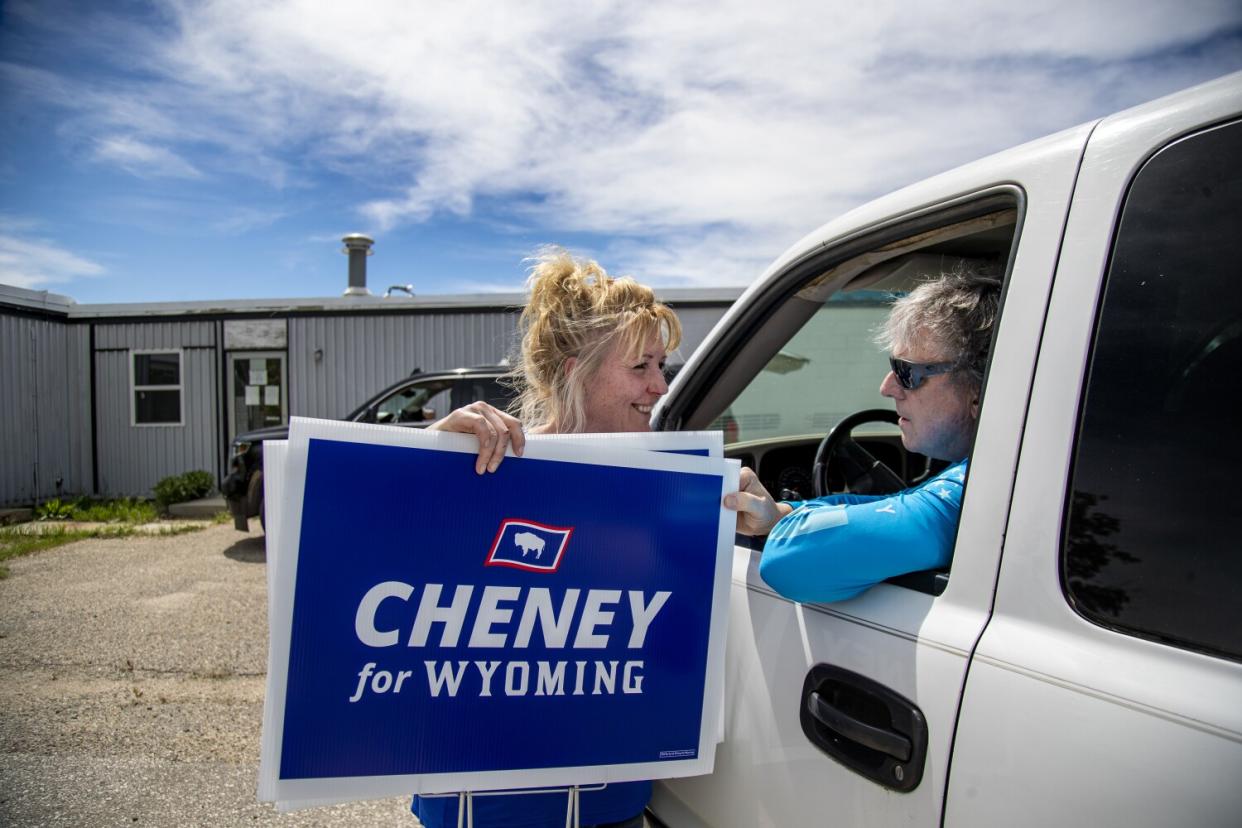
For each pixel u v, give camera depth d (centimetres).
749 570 138
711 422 202
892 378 133
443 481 105
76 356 1302
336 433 101
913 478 298
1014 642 90
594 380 131
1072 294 95
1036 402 96
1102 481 87
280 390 1243
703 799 141
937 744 94
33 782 306
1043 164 104
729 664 136
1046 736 83
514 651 108
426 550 104
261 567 716
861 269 162
